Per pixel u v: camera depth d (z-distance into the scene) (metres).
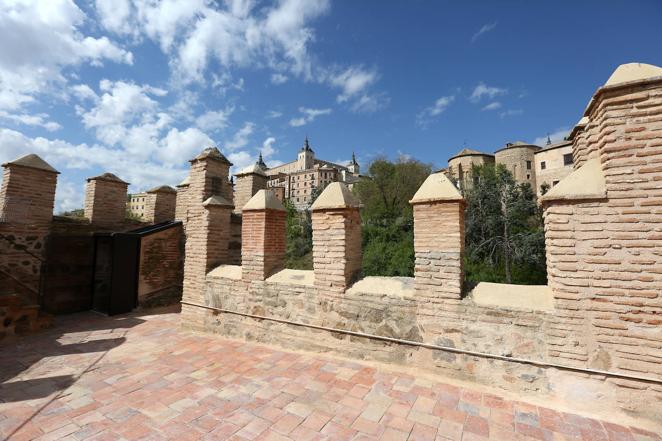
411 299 4.77
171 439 3.30
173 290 10.82
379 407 3.83
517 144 43.59
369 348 5.09
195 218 7.77
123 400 4.12
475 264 17.50
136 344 6.47
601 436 3.22
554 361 3.78
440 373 4.49
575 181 3.79
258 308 6.34
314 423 3.54
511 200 18.91
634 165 3.45
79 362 5.50
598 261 3.59
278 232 6.74
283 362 5.29
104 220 11.12
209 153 8.30
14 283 8.60
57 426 3.54
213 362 5.38
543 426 3.40
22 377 4.88
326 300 5.52
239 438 3.30
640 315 3.39
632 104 3.49
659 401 3.29
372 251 20.22
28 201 8.95
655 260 3.34
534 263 16.39
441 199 4.55
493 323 4.17
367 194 31.23
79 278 9.88
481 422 3.50
